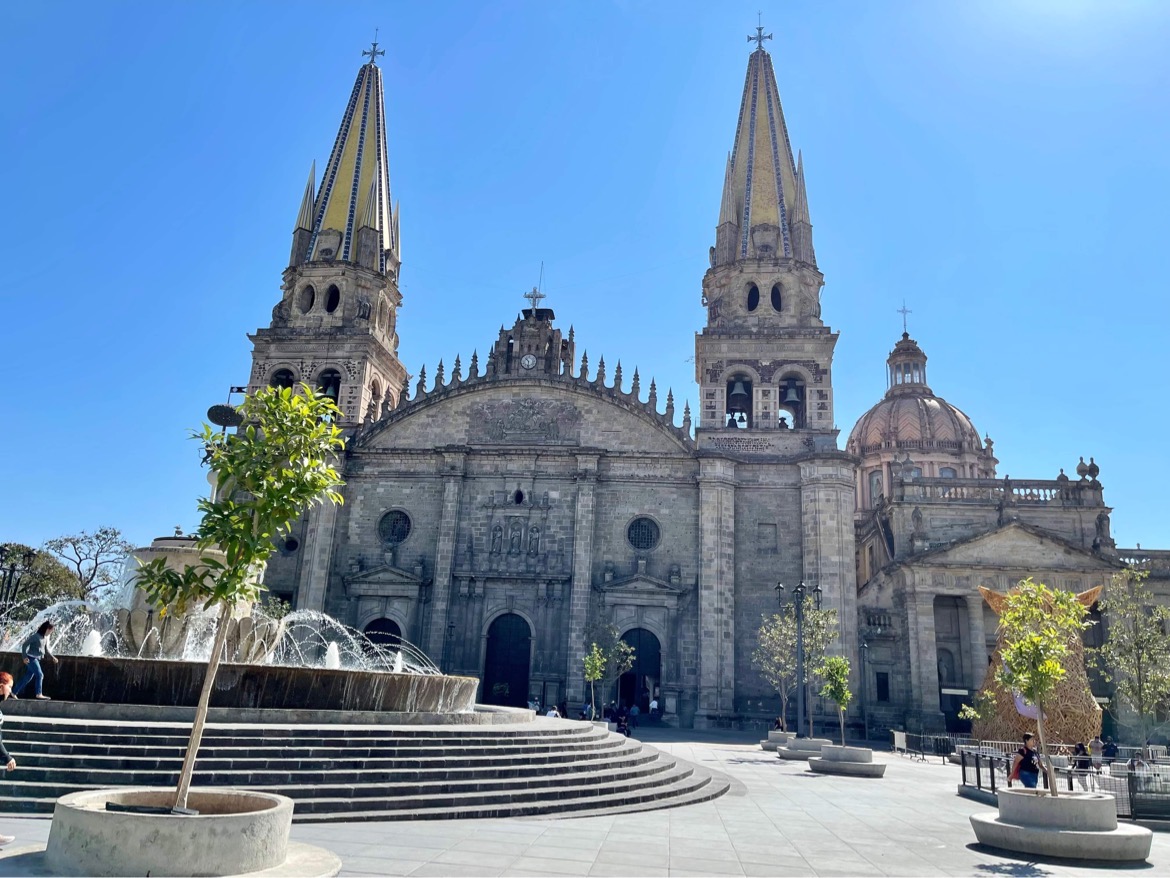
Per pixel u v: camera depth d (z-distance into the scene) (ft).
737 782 95.71
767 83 240.12
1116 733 173.88
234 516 43.73
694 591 189.67
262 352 218.79
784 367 207.00
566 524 196.75
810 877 48.57
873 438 311.47
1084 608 67.87
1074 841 56.34
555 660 188.55
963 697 187.21
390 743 66.18
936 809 81.35
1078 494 199.00
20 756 56.03
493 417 206.69
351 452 206.49
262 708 67.87
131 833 36.55
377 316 227.40
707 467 193.88
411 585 195.00
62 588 213.05
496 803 63.93
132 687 68.39
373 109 247.29
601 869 46.75
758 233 220.02
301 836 50.24
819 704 179.22
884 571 202.28
